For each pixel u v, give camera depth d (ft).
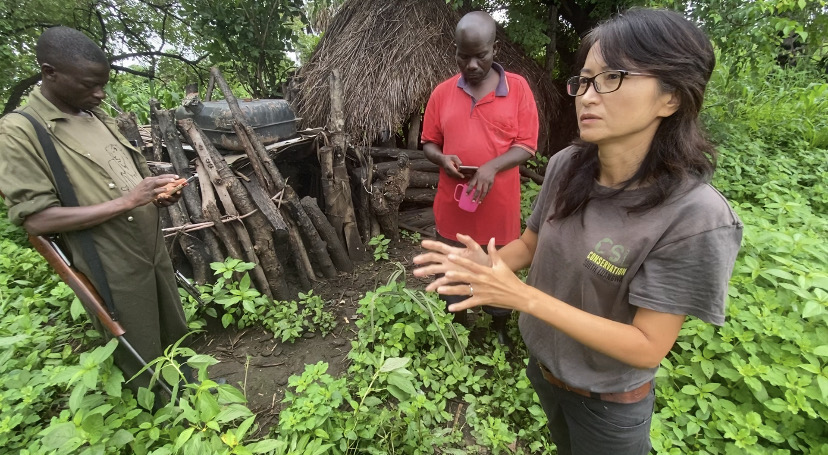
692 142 3.17
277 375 8.70
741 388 6.75
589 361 4.01
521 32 15.43
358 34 15.80
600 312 3.82
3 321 8.34
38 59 5.32
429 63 14.57
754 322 6.95
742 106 17.93
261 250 10.46
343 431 6.33
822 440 6.00
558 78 19.24
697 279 3.15
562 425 5.16
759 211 10.62
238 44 17.56
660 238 3.28
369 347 8.70
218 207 10.92
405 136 17.46
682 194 3.19
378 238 12.83
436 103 8.25
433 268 3.42
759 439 6.31
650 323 3.38
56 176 5.47
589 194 3.67
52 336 8.42
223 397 5.16
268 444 5.11
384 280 12.09
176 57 26.43
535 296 3.26
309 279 11.70
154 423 5.75
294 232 11.37
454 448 6.95
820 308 6.46
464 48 7.02
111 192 5.95
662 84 2.94
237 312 9.87
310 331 9.87
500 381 7.98
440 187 8.58
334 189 12.37
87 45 5.44
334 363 8.98
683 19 2.94
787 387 6.14
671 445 6.04
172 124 11.07
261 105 12.09
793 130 17.29
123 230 6.03
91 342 9.02
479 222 8.25
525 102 7.70
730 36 12.69
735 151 14.69
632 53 2.90
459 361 8.34
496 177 7.88
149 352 6.64
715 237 3.06
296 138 13.29
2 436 5.94
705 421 6.59
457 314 9.44
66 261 5.85
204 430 4.94
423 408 7.32
